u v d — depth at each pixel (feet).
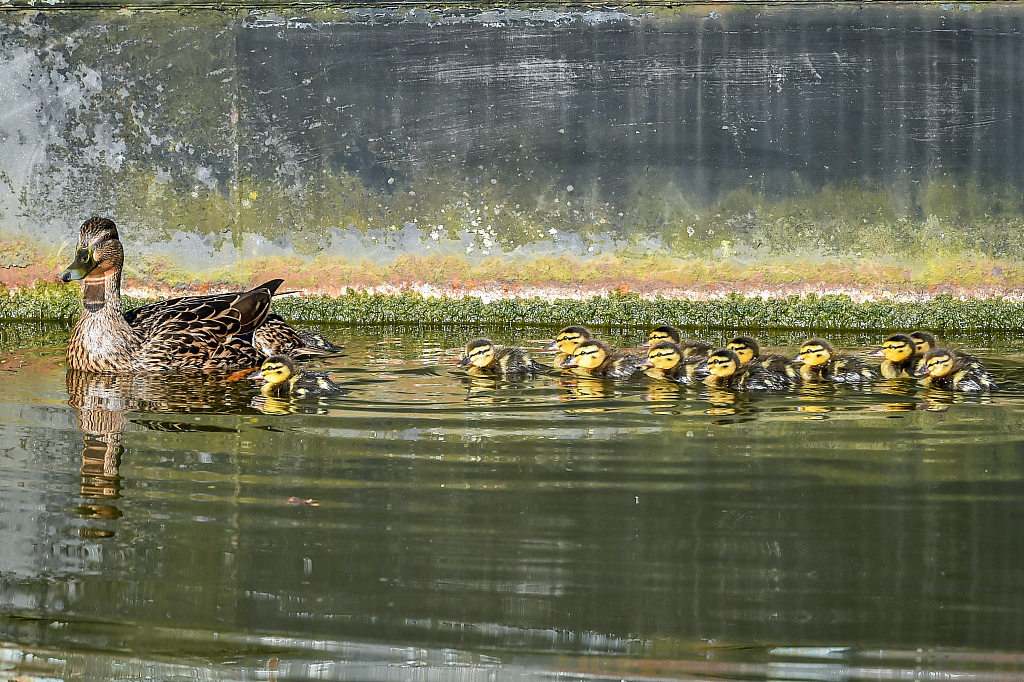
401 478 23.26
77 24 43.55
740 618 17.19
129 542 19.86
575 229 44.42
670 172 43.60
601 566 18.90
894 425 27.63
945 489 22.44
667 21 42.45
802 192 43.27
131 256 45.19
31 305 45.57
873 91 42.16
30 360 36.50
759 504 21.63
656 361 34.30
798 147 42.86
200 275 45.21
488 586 18.24
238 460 24.54
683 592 17.97
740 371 32.71
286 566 18.94
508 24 43.06
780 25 42.01
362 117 44.09
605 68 43.06
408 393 31.42
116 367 34.42
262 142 44.32
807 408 29.68
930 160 42.45
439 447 25.53
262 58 43.73
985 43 41.45
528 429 27.14
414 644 16.58
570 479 23.20
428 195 44.62
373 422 27.91
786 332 43.55
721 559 19.11
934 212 42.86
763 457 24.72
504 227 44.68
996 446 25.53
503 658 16.26
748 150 43.11
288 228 44.96
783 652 16.35
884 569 18.69
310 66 43.75
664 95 43.04
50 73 43.98
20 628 17.10
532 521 20.79
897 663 16.07
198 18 43.47
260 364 36.29
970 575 18.48
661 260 44.34
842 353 36.96
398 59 43.62
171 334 35.50
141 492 22.39
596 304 44.93
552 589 18.11
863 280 43.68
